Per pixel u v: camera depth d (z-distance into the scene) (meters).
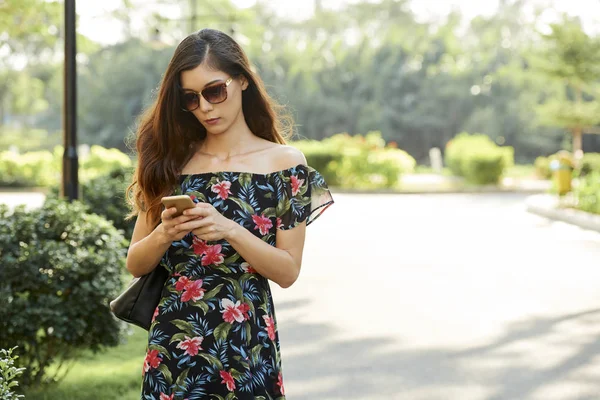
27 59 61.06
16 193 30.34
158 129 2.97
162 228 2.75
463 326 8.01
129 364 6.40
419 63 61.22
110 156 32.19
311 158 33.16
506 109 58.50
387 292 9.84
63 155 8.64
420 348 7.16
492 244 14.56
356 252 13.44
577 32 33.91
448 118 59.47
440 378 6.23
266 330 2.91
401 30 65.62
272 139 3.09
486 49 64.31
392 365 6.61
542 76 35.25
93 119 57.56
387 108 58.84
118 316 2.96
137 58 58.22
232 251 2.88
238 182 2.93
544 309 8.80
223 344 2.83
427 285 10.30
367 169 33.09
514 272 11.30
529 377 6.26
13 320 5.24
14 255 5.41
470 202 26.33
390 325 8.06
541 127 57.16
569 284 10.32
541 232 16.72
